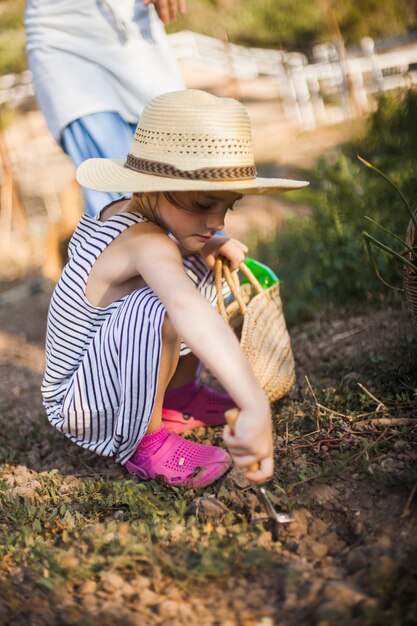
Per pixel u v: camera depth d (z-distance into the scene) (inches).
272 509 82.0
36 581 77.5
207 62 522.0
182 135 87.4
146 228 92.0
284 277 182.5
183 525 86.0
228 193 88.7
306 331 146.9
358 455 90.2
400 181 176.1
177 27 559.8
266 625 68.8
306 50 561.0
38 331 211.5
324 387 116.3
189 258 103.5
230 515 85.2
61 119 130.4
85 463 109.1
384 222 163.3
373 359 119.6
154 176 88.7
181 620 70.2
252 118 506.9
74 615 71.2
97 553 79.9
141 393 92.0
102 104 129.5
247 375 76.9
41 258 285.4
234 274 106.7
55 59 130.0
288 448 97.0
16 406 149.9
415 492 82.7
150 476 97.9
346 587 70.9
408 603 68.5
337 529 82.7
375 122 260.2
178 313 81.0
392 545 77.1
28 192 376.5
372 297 152.5
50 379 101.2
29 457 114.3
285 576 73.9
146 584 76.0
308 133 433.1
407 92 263.7
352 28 436.8
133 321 90.7
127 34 130.3
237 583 74.7
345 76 426.6
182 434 111.9
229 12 558.9
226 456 97.1
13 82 482.9
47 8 129.9
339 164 182.7
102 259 93.7
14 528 90.7
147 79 131.3
